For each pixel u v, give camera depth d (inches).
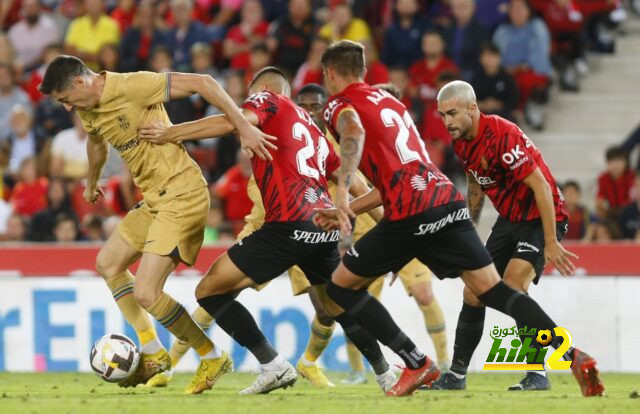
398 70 1814.7
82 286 1414.9
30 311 1423.5
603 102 1943.9
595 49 2050.9
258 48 1907.0
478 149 939.3
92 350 989.2
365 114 848.3
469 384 1145.4
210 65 1998.0
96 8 2146.9
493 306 862.5
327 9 2046.0
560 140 1879.9
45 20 2262.6
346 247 1191.6
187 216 930.1
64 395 949.8
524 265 957.2
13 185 1946.4
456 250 853.2
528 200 967.0
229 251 891.4
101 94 917.8
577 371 861.8
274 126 890.7
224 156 1807.3
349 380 1198.3
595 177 1825.8
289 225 877.2
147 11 2069.4
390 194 840.9
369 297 869.8
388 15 2009.1
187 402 842.2
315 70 1852.9
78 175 1887.3
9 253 1428.4
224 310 899.4
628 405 810.2
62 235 1665.8
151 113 927.0
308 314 1379.2
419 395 911.0
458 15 1897.1
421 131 1769.2
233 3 2142.0
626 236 1577.3
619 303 1343.5
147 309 920.3
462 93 927.0
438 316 1205.7
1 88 2078.0
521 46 1877.5
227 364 943.7
